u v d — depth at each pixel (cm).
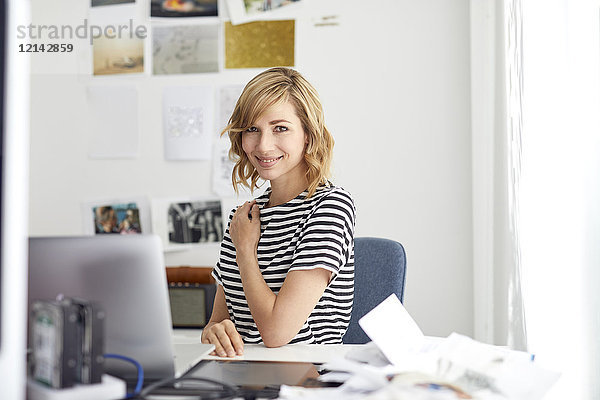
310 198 139
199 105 282
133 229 286
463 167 260
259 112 136
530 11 175
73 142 292
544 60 164
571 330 147
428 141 263
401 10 266
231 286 146
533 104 174
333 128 270
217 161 280
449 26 262
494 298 225
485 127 241
